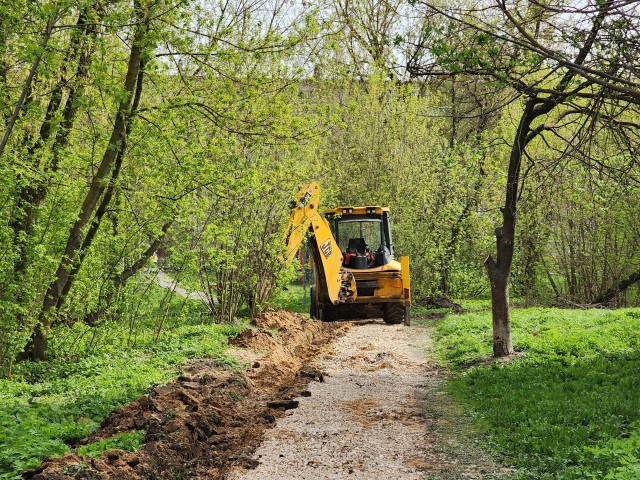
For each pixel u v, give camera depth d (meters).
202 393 11.11
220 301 22.47
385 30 27.17
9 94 12.94
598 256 29.86
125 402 10.74
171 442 8.26
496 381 12.70
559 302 30.98
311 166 23.42
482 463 8.22
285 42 14.41
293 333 19.48
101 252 15.74
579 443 8.25
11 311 13.58
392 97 30.50
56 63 11.20
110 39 14.35
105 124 15.77
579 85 11.63
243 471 8.09
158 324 19.34
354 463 8.38
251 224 21.55
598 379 12.07
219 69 14.51
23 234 13.32
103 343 15.89
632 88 9.69
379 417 10.69
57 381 12.85
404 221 29.64
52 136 14.11
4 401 10.70
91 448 7.80
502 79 10.70
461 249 31.61
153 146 14.16
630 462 6.95
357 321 24.17
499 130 26.42
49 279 14.46
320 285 20.92
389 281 21.67
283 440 9.38
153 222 15.57
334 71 25.52
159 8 12.80
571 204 27.83
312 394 12.41
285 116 15.33
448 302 30.19
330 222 22.84
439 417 10.62
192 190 14.97
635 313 20.88
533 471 7.66
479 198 29.45
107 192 15.09
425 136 30.41
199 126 14.63
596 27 9.53
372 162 30.28
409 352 17.66
